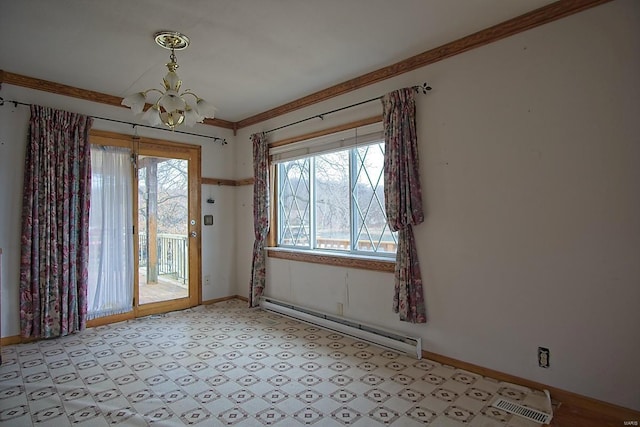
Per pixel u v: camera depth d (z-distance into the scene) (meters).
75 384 2.47
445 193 2.80
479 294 2.62
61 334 3.41
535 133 2.36
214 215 4.82
